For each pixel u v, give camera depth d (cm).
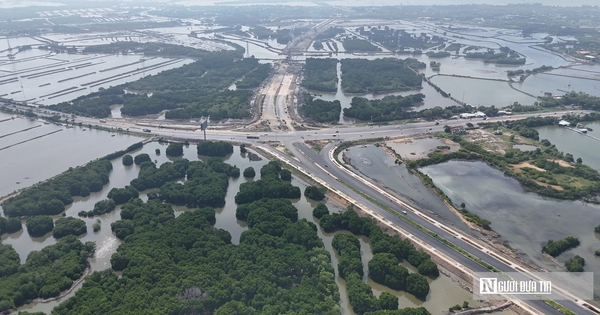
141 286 17450
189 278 17762
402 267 18900
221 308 16075
